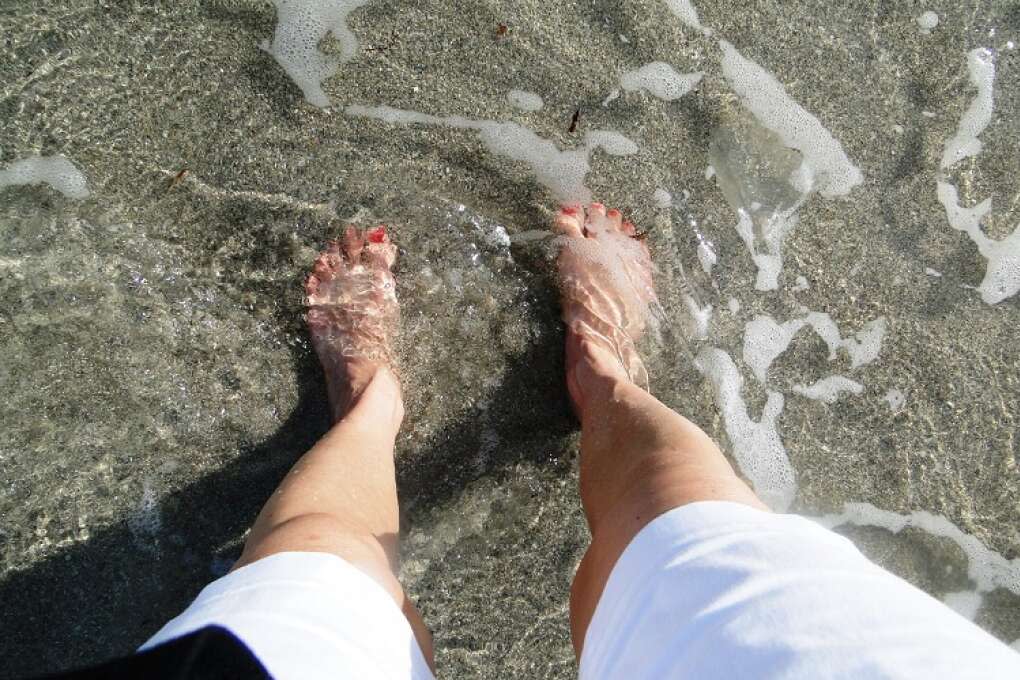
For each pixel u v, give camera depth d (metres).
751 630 0.90
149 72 1.80
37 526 1.70
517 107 1.94
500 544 1.85
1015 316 2.02
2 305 1.72
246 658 0.96
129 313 1.77
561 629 1.85
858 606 0.91
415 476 1.84
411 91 1.90
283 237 1.84
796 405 1.98
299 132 1.85
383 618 1.20
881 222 2.02
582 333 1.89
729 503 1.19
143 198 1.79
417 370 1.87
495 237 1.92
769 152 2.00
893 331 2.00
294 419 1.81
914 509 1.98
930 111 2.03
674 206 1.98
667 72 1.98
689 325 1.97
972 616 1.97
